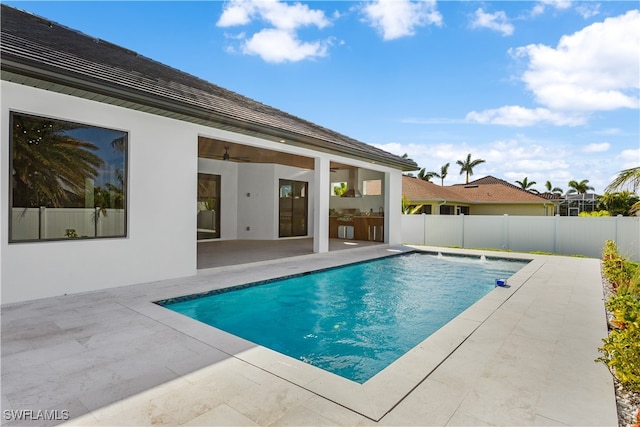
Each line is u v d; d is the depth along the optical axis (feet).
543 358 11.87
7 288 17.10
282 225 53.21
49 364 11.02
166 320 15.26
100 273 20.31
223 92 35.78
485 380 10.30
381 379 10.31
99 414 8.46
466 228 51.34
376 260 36.58
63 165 19.15
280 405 8.89
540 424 8.24
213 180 48.42
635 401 9.39
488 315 16.75
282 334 17.31
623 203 63.41
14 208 17.47
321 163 36.76
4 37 17.89
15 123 17.49
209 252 37.01
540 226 46.37
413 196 76.33
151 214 22.58
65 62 18.28
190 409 8.68
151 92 20.59
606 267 26.96
